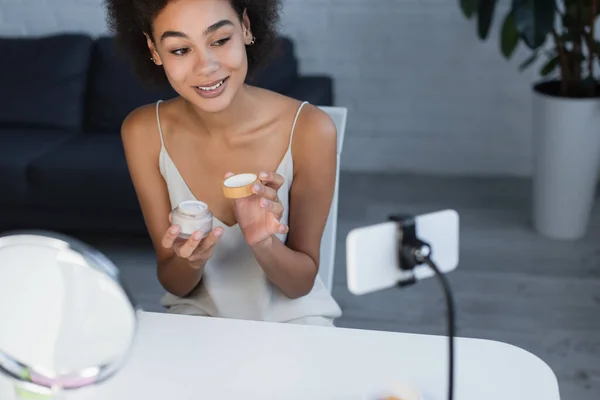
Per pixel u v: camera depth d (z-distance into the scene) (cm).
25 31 336
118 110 297
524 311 232
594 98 255
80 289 72
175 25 110
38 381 76
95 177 260
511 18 256
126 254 274
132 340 75
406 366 96
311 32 322
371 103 330
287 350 100
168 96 294
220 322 107
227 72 115
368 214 298
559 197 268
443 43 315
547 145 264
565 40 254
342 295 246
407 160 336
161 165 135
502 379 93
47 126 302
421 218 74
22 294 73
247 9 127
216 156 133
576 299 237
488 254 265
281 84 286
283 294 137
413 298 242
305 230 135
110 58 298
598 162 265
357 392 91
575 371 203
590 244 270
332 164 134
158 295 246
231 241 134
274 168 133
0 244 71
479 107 322
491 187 320
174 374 96
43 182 263
